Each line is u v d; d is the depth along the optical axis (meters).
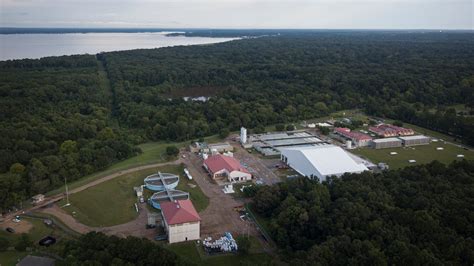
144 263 100.25
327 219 117.81
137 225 135.88
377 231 106.38
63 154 183.50
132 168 187.38
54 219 138.50
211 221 139.00
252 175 181.00
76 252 103.75
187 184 169.75
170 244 124.31
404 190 130.38
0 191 142.88
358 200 124.25
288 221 125.44
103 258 100.00
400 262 94.06
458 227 106.88
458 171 143.50
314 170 172.00
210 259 116.88
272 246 124.25
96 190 161.88
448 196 122.06
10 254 115.12
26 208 146.25
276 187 149.00
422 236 103.12
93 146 194.50
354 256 97.75
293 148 198.50
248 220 140.50
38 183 156.25
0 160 172.75
